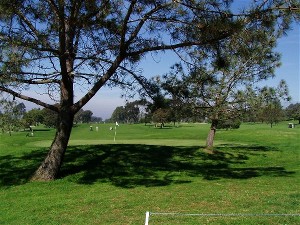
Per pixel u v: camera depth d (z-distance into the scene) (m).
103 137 39.81
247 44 12.61
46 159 14.37
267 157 20.73
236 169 17.44
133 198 10.98
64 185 13.41
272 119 58.34
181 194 11.38
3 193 12.32
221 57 13.52
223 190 11.95
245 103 20.97
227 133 37.94
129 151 19.62
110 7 12.30
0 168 15.91
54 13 12.22
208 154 20.55
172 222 8.38
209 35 12.40
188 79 15.82
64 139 14.45
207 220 8.42
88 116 142.75
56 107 14.48
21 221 9.09
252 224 8.02
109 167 16.39
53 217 9.30
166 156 19.34
